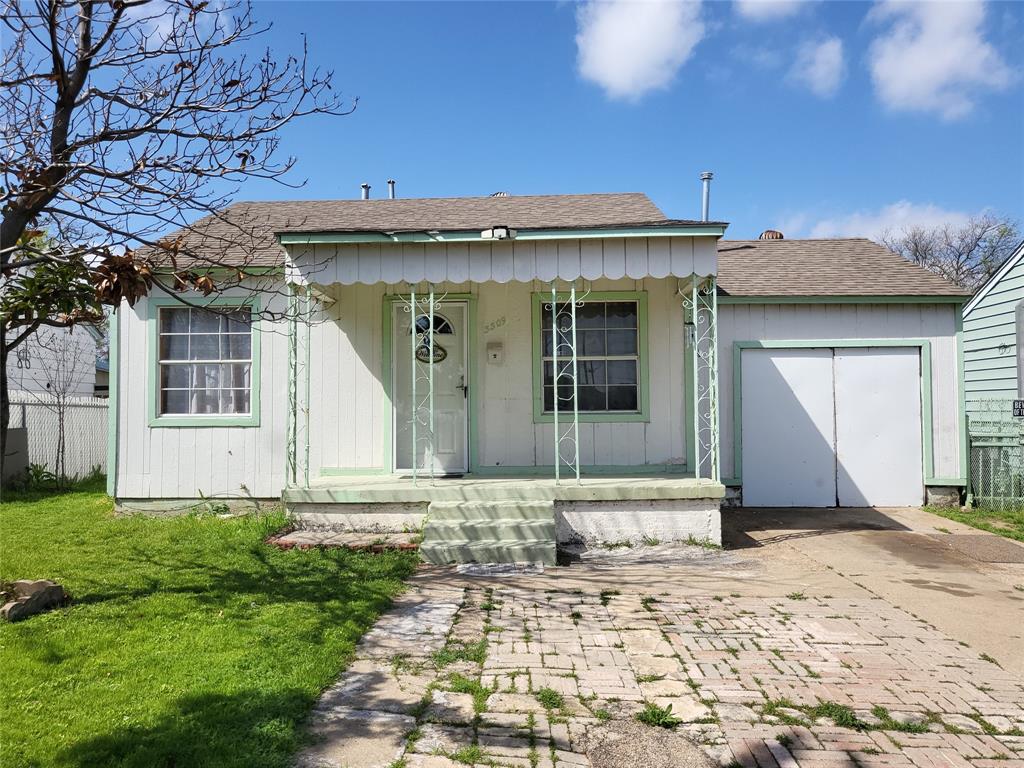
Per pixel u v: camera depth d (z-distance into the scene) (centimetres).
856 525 879
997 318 1195
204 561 635
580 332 919
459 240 748
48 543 705
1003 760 313
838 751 321
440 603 546
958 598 570
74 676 370
